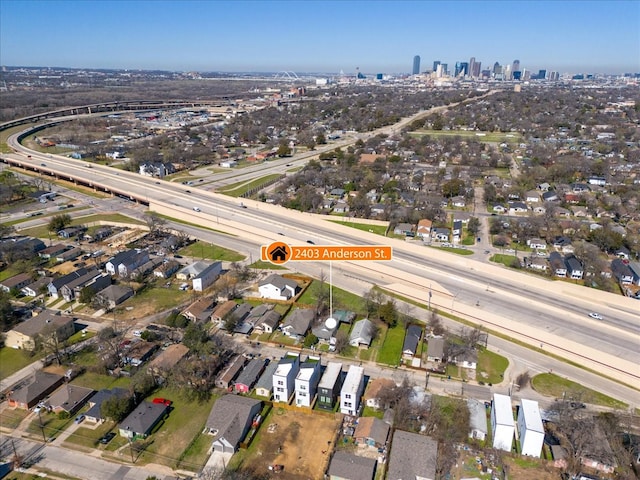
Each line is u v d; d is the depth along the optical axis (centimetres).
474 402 5466
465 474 4556
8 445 4894
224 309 7525
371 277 9044
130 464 4659
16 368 6212
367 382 5938
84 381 5950
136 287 8444
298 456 4781
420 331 7019
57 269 9050
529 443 4781
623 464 4678
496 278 8738
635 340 6831
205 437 5019
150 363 6106
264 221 11488
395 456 4519
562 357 6588
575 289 8075
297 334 6925
